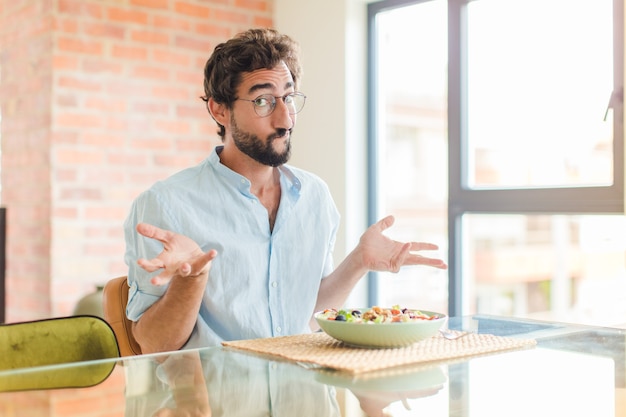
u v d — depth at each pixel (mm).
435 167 4109
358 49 3533
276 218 1932
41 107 3129
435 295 4121
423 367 1208
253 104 1798
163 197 1830
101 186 3205
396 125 3754
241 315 1854
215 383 1105
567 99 2994
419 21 3477
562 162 3021
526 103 3135
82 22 3143
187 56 3457
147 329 1703
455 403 998
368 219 3568
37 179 3156
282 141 1830
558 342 1413
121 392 1054
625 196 2609
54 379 1124
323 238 1991
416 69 3492
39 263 3148
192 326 1710
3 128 3395
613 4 2771
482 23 3248
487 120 3242
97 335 1490
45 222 3107
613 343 1408
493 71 3229
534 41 3102
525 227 3936
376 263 1798
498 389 1069
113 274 3248
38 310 3160
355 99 3523
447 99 3303
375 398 1022
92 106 3176
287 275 1931
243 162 1900
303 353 1295
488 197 3160
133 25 3285
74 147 3133
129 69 3277
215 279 1837
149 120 3344
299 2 3672
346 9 3484
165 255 1396
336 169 3533
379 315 1382
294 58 1930
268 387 1081
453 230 3293
